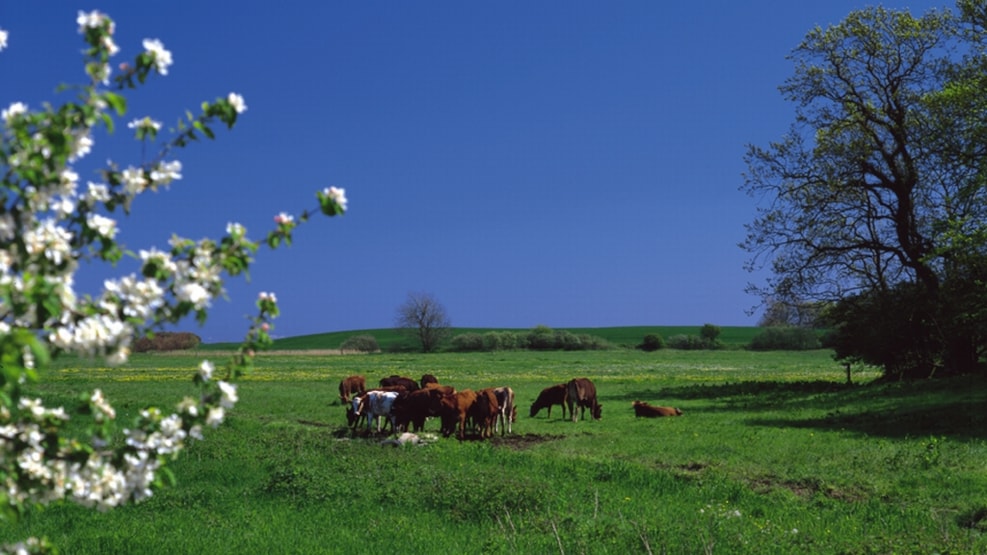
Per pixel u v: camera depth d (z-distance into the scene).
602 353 112.81
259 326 5.08
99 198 4.66
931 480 16.33
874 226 43.22
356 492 14.85
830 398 34.97
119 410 26.94
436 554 11.00
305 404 36.88
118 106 4.40
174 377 57.75
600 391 46.31
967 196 32.12
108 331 4.38
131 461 4.77
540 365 81.75
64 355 4.47
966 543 11.01
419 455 19.59
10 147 4.35
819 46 42.34
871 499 14.54
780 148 43.69
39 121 4.36
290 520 13.18
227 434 22.59
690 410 33.78
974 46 34.00
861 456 19.14
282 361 89.62
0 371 3.94
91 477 4.73
